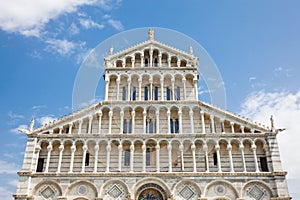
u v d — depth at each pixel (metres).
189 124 44.53
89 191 39.31
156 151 41.75
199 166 41.66
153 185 39.62
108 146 42.09
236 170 41.28
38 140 42.47
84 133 43.34
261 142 42.59
